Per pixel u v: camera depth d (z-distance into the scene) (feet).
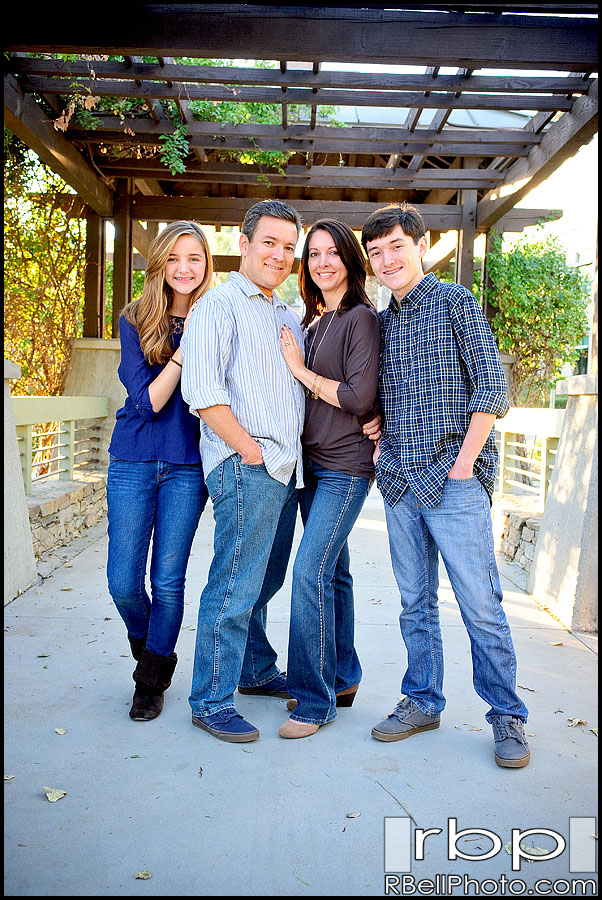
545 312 28.89
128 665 10.37
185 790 7.14
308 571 8.29
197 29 13.44
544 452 17.20
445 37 13.78
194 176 24.48
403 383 8.24
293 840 6.36
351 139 20.54
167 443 8.59
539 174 21.09
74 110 19.22
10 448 13.78
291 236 8.33
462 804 6.99
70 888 5.65
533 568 14.61
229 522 8.17
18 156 23.71
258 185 27.63
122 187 26.08
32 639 11.33
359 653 11.14
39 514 16.24
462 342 7.88
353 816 6.74
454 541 8.00
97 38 13.29
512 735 7.89
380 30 13.79
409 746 8.20
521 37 13.84
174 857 6.09
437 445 8.03
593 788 7.33
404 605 8.57
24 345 25.43
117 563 8.62
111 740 8.17
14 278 25.25
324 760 7.82
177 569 8.77
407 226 8.05
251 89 17.38
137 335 8.68
